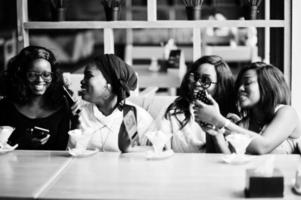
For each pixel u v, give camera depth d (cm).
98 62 238
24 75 241
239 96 237
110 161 203
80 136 213
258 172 158
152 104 262
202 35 377
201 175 181
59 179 178
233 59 512
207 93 235
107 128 235
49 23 290
